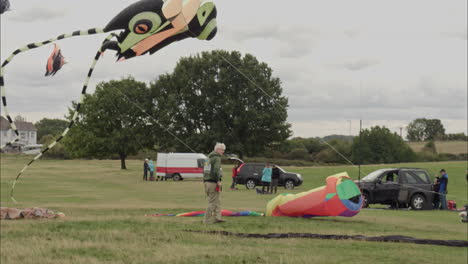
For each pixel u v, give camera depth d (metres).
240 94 73.75
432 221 18.03
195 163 51.50
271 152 83.88
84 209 19.05
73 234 11.76
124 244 10.67
